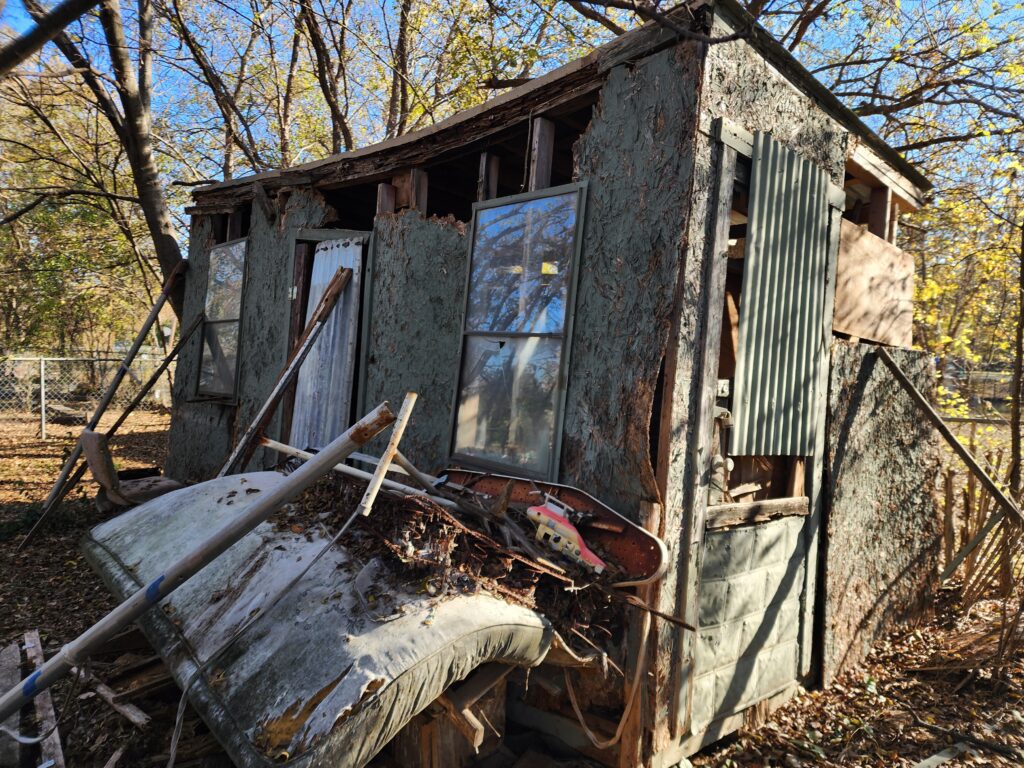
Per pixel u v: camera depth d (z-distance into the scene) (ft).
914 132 32.60
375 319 16.06
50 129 30.94
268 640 7.45
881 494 15.47
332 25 33.65
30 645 13.11
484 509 9.59
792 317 12.34
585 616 9.36
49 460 34.73
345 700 6.24
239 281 21.57
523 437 11.85
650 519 9.65
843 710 12.82
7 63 4.92
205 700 7.07
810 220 12.62
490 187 14.02
